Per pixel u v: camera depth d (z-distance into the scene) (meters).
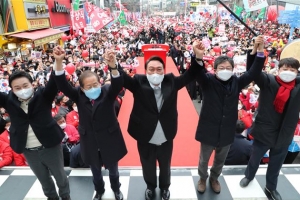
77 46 14.23
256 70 2.53
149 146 2.67
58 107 5.69
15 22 12.67
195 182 3.24
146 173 2.82
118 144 2.63
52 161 2.56
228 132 2.66
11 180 3.34
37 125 2.39
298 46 4.43
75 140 4.41
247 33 20.67
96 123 2.47
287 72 2.43
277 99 2.53
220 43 13.85
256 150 2.84
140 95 2.52
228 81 2.65
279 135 2.62
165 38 25.06
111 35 21.23
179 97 7.79
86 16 17.47
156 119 2.53
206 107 2.67
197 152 4.73
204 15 31.44
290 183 3.19
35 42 12.09
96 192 2.92
